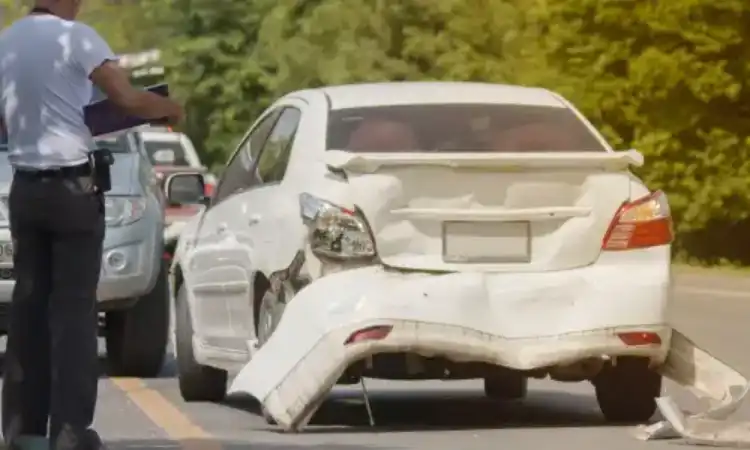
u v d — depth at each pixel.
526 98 19.33
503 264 17.22
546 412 19.92
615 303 17.08
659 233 17.59
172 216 41.81
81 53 13.36
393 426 18.38
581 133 18.78
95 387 13.55
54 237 13.48
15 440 13.70
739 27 58.91
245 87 93.25
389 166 17.14
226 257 19.34
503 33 78.00
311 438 17.23
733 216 61.25
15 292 13.66
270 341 16.97
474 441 17.06
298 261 17.22
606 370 18.30
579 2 61.31
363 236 16.98
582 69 61.91
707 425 17.09
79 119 13.41
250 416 19.44
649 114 61.19
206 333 20.16
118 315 24.73
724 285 51.31
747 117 61.06
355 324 16.52
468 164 17.11
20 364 13.70
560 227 17.41
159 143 50.91
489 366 17.05
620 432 17.86
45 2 13.59
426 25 80.00
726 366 17.61
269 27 87.88
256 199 18.88
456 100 19.05
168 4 95.00
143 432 17.89
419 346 16.61
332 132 18.27
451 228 17.16
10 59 13.46
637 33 60.84
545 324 16.95
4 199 23.83
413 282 16.84
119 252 23.86
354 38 81.38
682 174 61.25
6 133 13.64
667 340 17.28
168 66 93.19
